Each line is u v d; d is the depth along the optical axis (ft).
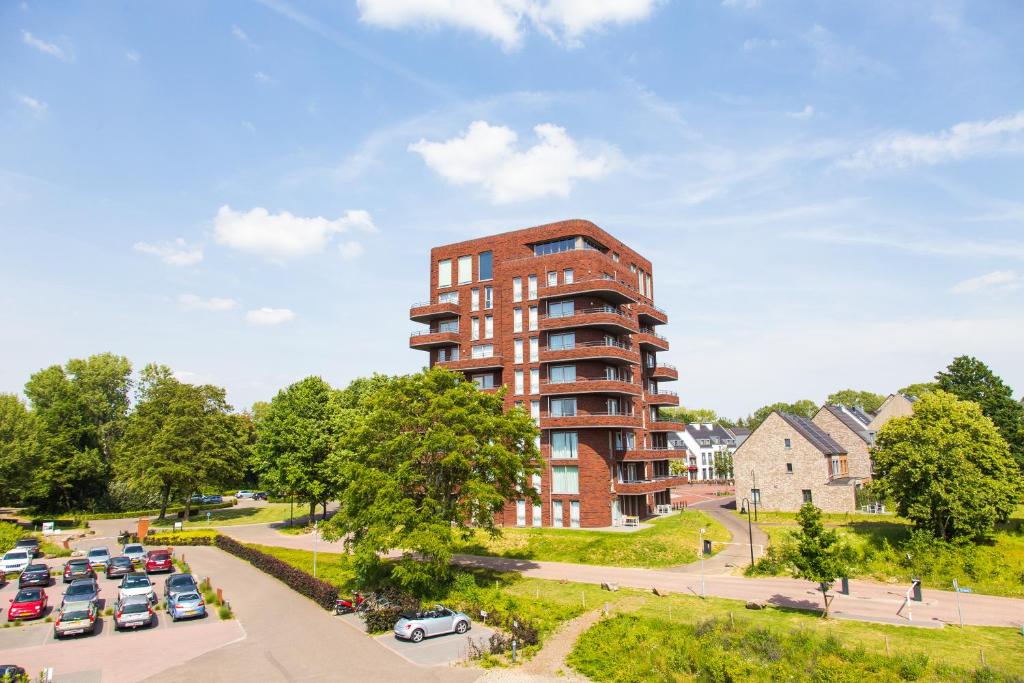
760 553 145.38
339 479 198.49
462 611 110.32
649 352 228.84
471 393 135.54
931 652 80.84
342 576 135.23
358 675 81.56
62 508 268.00
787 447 202.08
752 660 81.30
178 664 84.99
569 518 178.60
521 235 201.57
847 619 96.17
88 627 97.66
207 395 256.52
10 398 231.91
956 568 122.21
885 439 141.69
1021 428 172.45
